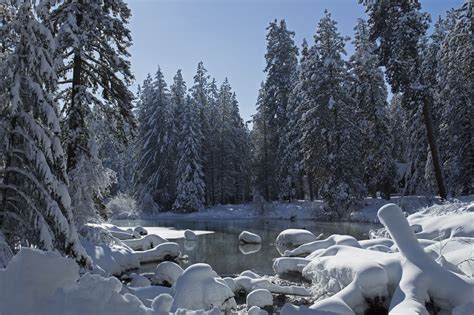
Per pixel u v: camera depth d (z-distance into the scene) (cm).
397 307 852
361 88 3728
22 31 1114
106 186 1603
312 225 3175
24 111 1118
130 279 1454
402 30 2694
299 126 4025
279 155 4675
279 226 3297
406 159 4353
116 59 1653
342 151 3484
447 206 1839
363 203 3603
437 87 3005
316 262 1398
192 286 982
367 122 3738
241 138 5678
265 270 1667
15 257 429
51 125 1115
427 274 942
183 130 4884
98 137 1748
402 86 2736
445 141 3134
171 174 5025
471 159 2966
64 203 1127
